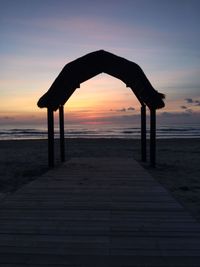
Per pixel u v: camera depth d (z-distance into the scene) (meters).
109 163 11.91
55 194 6.59
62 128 12.92
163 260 3.34
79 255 3.46
